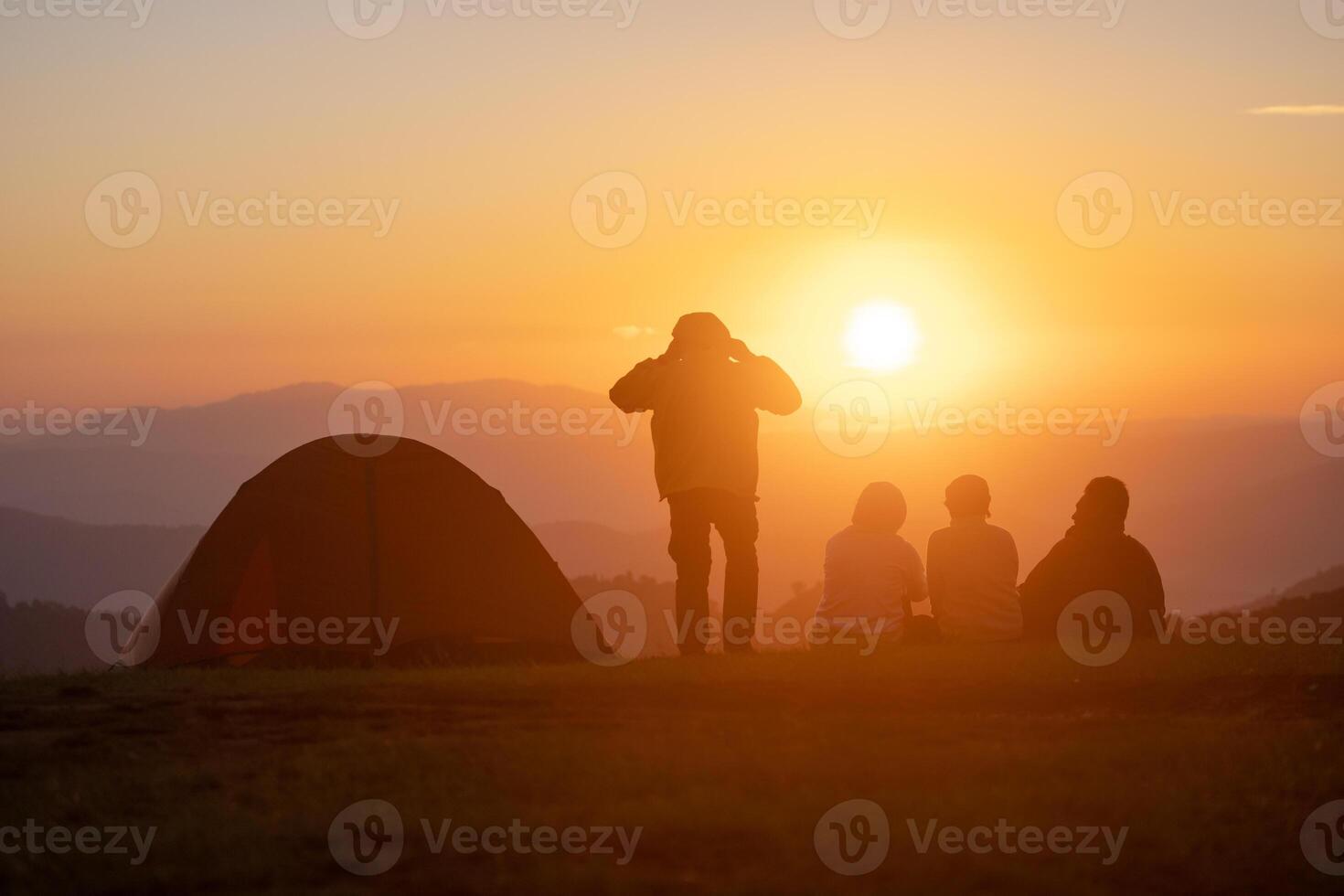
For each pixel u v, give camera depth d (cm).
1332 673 905
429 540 1369
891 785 626
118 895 506
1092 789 608
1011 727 764
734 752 685
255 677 1005
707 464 1191
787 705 839
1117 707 835
